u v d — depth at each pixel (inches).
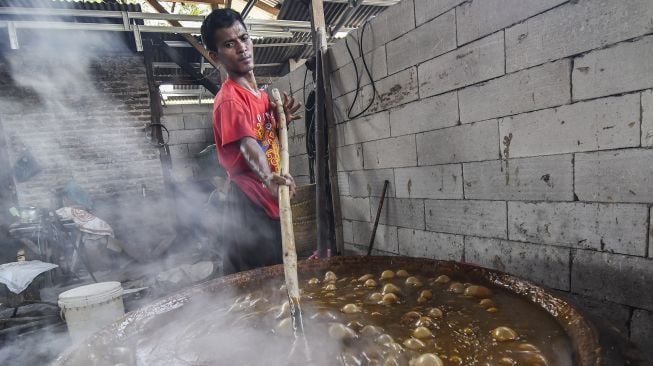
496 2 95.0
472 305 57.8
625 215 78.0
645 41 70.9
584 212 84.8
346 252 171.6
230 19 80.7
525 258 99.2
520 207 98.3
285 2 207.9
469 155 109.7
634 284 78.2
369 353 46.1
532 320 50.5
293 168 223.1
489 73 99.9
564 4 81.8
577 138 83.8
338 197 167.6
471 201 111.6
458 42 106.7
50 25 202.8
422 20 116.4
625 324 80.7
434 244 127.3
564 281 91.0
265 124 87.0
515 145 96.7
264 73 348.5
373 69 139.7
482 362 42.6
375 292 64.9
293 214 157.2
